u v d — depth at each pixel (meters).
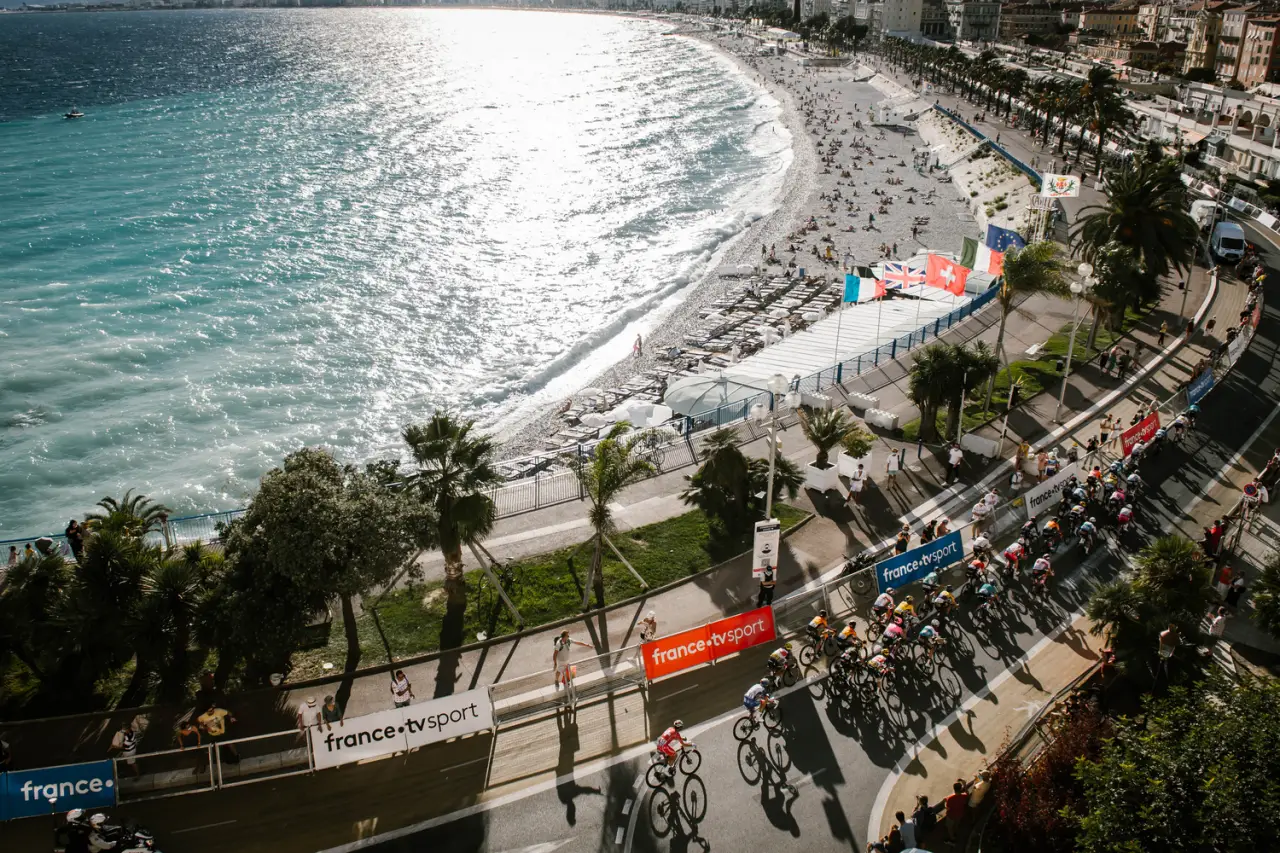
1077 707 24.75
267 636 26.30
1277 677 28.08
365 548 27.23
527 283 89.69
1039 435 45.28
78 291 84.94
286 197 123.56
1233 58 169.62
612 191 129.75
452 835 22.64
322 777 24.58
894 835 21.58
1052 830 21.23
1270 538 35.94
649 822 23.03
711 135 178.00
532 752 25.47
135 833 21.77
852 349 57.16
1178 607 27.69
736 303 79.75
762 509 38.34
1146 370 52.81
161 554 28.59
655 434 44.69
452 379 68.69
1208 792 18.33
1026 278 48.31
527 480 42.19
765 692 26.06
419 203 121.94
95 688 27.28
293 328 77.44
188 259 95.44
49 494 53.59
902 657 28.91
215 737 24.70
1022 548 33.03
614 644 30.08
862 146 155.75
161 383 67.12
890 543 35.97
